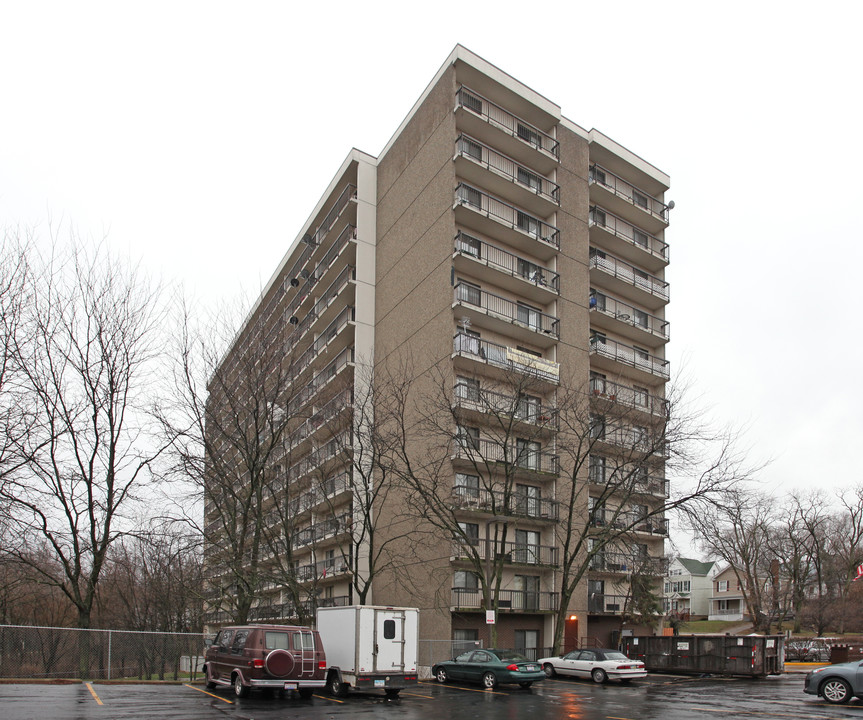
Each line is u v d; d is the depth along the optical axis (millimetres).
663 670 31516
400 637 21016
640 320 44375
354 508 35062
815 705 18625
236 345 33906
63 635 25172
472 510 32219
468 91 38250
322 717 15156
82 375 28547
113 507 28750
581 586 35812
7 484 25891
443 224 36500
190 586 38156
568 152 41500
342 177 45906
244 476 38250
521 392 31844
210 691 21031
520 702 19391
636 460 33125
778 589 67562
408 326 38250
